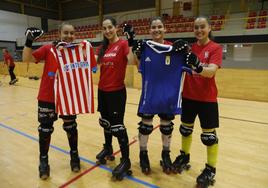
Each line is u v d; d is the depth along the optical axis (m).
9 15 15.05
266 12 9.78
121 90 2.25
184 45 1.91
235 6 11.33
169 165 2.33
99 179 2.23
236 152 2.84
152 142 3.13
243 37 8.63
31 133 3.51
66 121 2.31
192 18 11.41
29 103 5.68
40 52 2.05
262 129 3.73
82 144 3.09
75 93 2.14
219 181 2.21
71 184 2.15
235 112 4.80
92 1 15.23
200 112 2.09
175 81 2.02
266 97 5.79
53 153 2.81
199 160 2.62
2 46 14.98
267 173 2.36
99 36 12.41
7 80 10.31
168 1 12.93
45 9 16.89
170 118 2.23
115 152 2.82
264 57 8.83
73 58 2.12
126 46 2.17
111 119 2.27
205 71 1.81
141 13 14.01
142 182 2.18
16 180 2.21
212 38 2.11
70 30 2.14
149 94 2.06
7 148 2.96
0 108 5.14
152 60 2.02
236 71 6.10
